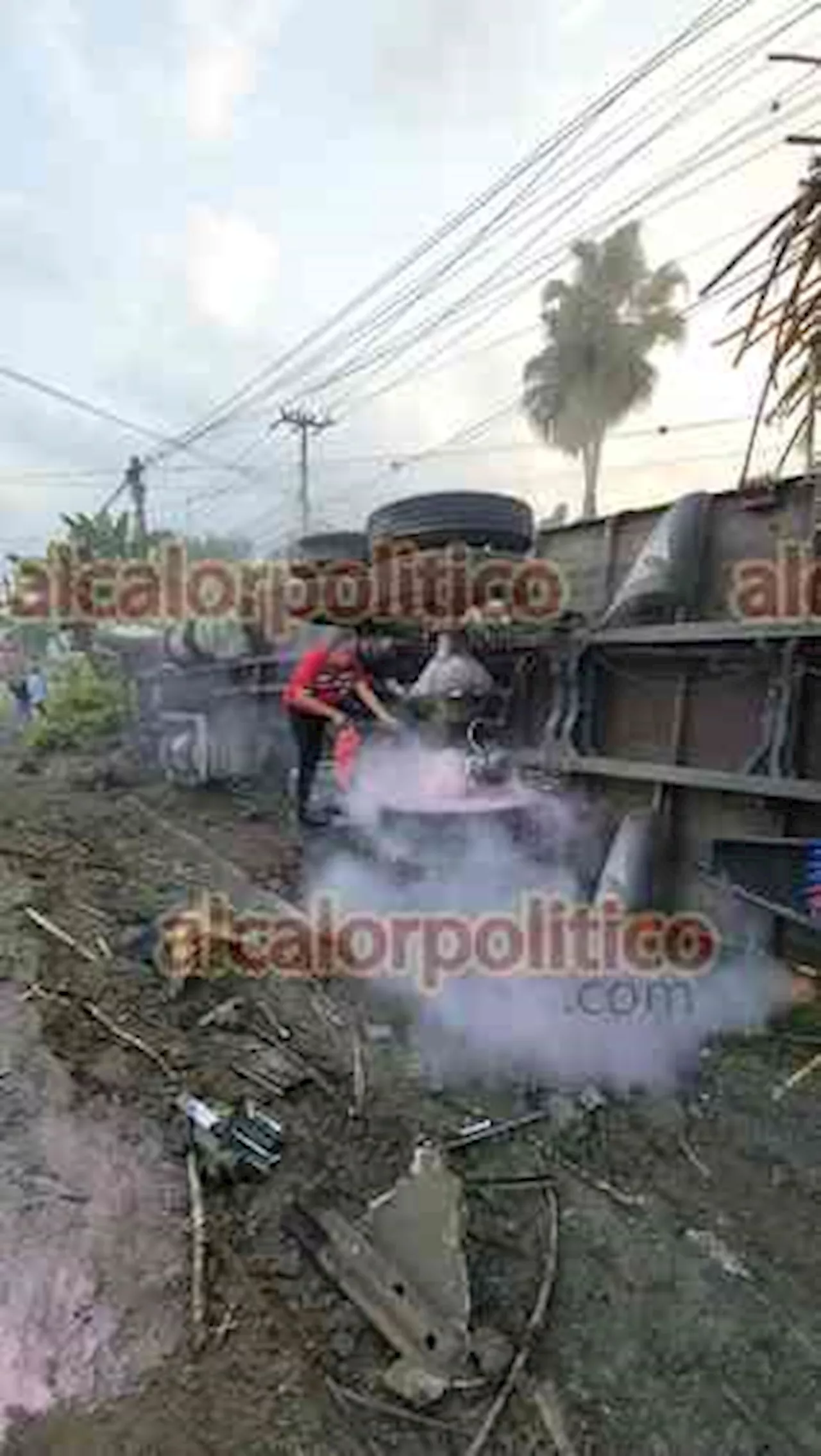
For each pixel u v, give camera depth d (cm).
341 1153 317
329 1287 258
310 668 623
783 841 373
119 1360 230
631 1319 255
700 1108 357
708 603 488
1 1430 210
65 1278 250
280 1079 356
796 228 305
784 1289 269
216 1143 304
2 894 535
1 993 395
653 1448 216
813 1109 352
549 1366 238
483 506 570
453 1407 224
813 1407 230
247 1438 211
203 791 961
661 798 480
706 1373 239
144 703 1227
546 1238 285
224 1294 252
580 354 2791
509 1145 330
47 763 1245
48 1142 300
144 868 644
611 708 533
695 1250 283
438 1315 245
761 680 432
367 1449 212
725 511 483
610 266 2712
